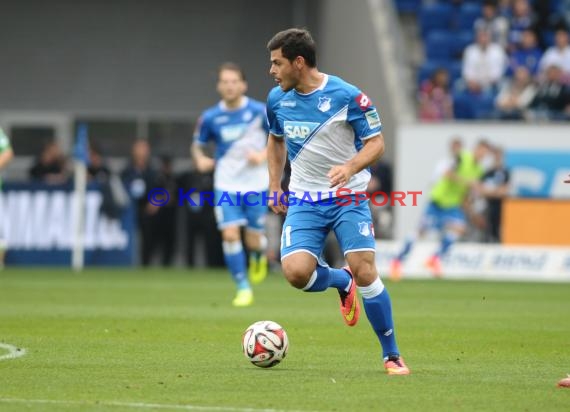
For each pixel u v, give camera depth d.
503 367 28.78
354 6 92.44
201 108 104.06
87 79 103.69
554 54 85.62
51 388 24.11
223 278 70.06
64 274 72.31
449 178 71.75
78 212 77.62
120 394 23.34
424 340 35.44
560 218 77.00
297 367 28.17
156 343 33.31
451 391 24.20
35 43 103.50
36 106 103.44
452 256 77.12
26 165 103.19
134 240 82.38
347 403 22.41
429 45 90.62
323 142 27.16
